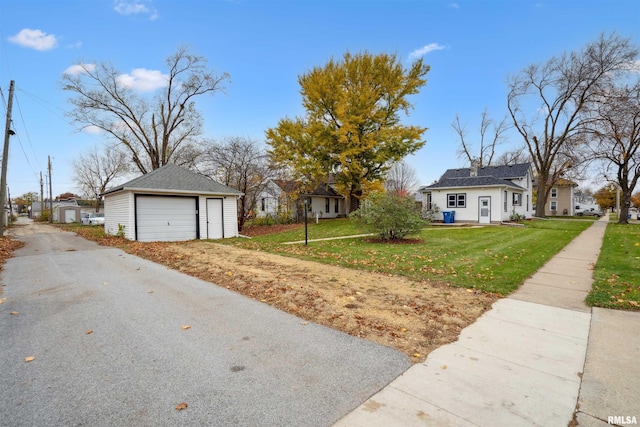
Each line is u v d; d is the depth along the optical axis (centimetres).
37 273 718
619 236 1344
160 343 357
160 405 245
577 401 249
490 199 2158
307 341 361
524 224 2078
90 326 407
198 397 256
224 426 221
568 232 1545
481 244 1127
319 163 2217
